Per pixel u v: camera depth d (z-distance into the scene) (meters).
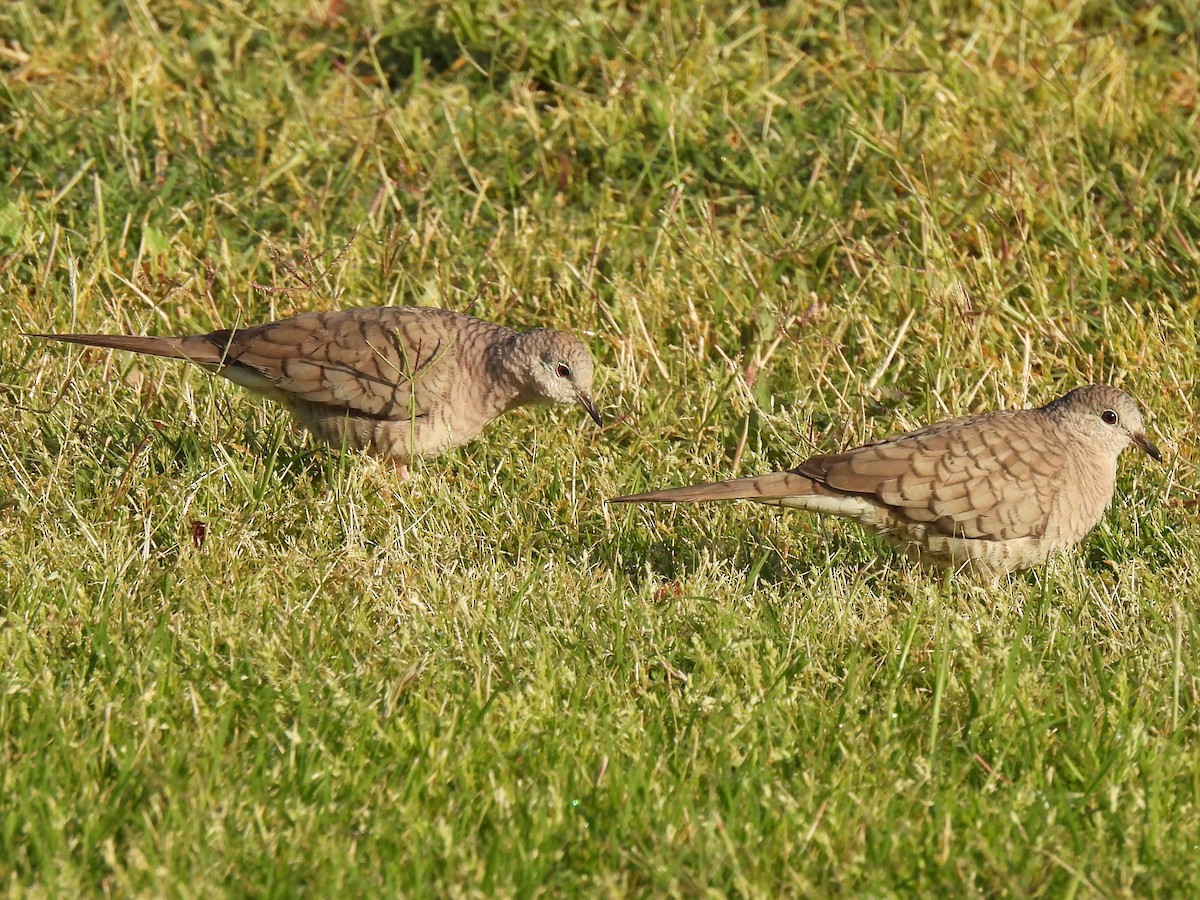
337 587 9.78
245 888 6.89
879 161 15.30
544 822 7.38
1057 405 10.51
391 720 8.19
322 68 16.66
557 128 15.75
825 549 10.77
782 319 13.19
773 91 16.41
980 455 10.04
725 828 7.38
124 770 7.60
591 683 8.68
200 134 15.52
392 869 6.98
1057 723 8.49
